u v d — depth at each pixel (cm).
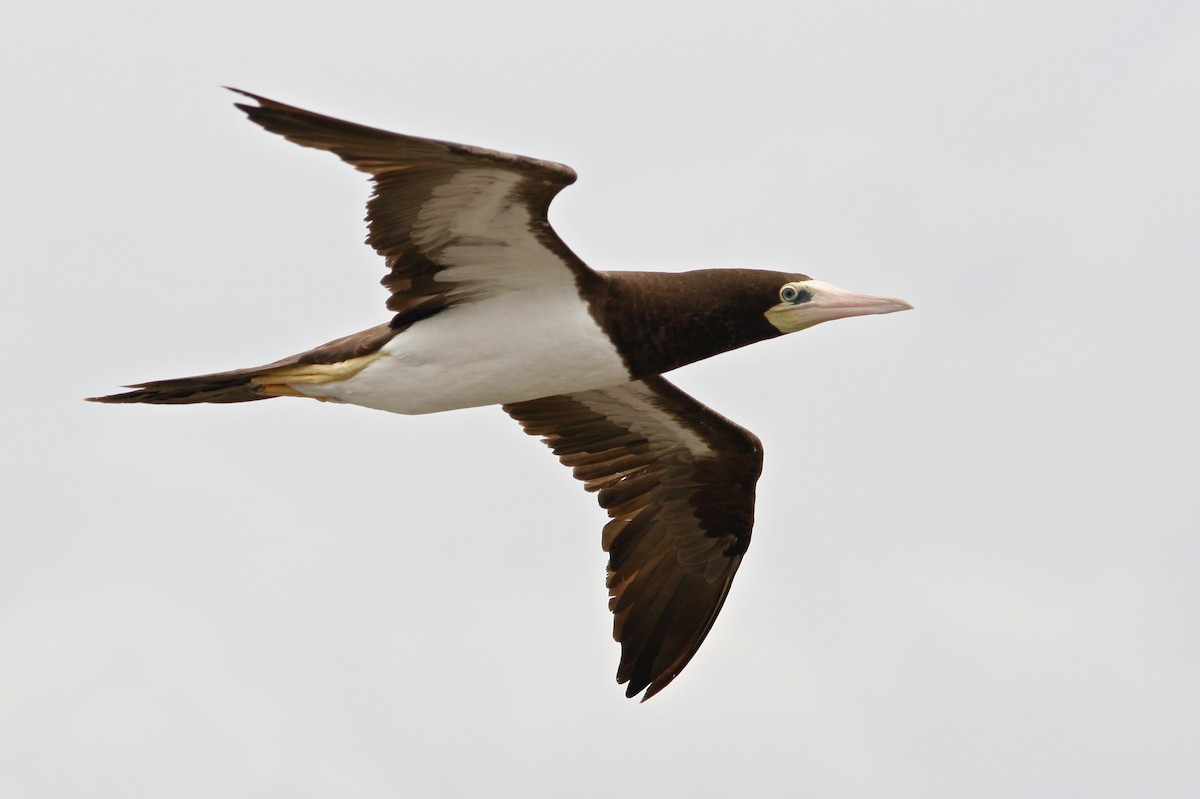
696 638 1933
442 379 1644
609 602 1925
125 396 1692
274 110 1366
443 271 1605
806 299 1694
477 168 1453
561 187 1471
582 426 1908
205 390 1691
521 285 1619
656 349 1669
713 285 1672
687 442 1888
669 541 1936
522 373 1647
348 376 1656
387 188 1495
